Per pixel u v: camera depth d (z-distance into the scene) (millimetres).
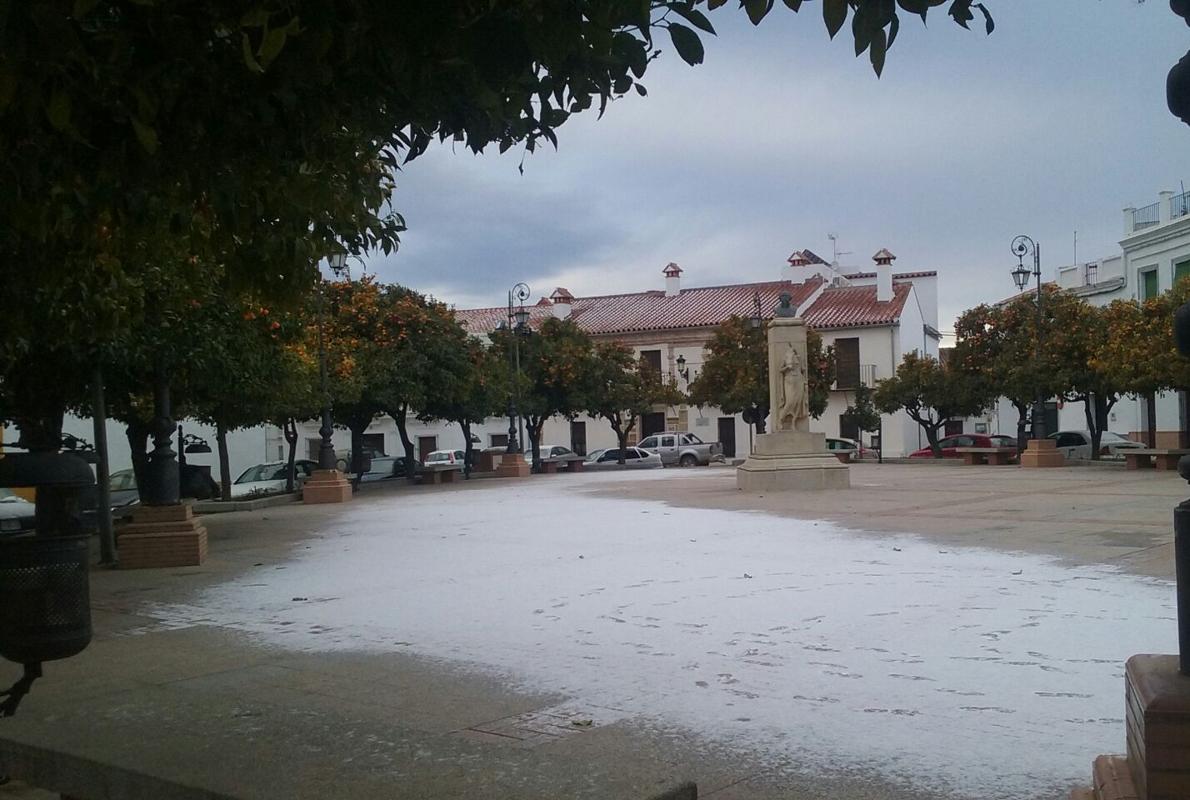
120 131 5215
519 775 3633
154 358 13680
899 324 54188
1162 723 2785
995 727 5223
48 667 7035
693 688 6152
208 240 7156
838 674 6363
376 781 3637
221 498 27234
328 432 27203
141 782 3926
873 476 30078
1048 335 34156
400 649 7496
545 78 4891
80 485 4895
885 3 3594
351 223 7590
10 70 4012
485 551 13352
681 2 4012
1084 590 8953
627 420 58312
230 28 4547
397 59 4277
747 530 14797
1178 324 2947
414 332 35000
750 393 45844
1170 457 28594
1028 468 32906
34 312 9203
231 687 6336
